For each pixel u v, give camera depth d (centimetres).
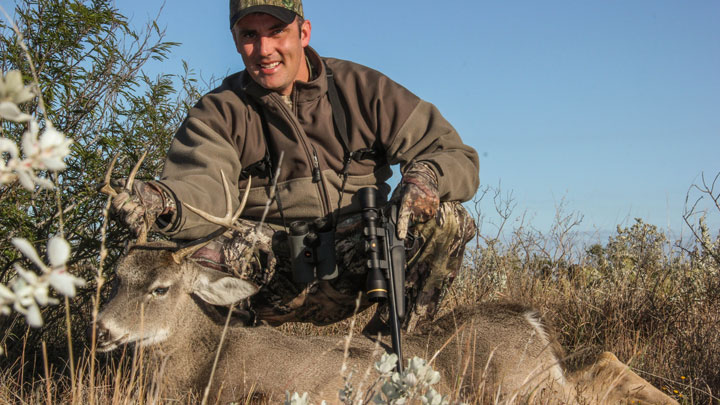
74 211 497
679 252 662
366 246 377
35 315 103
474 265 667
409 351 415
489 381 413
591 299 611
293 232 421
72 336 498
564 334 559
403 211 393
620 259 681
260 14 429
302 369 388
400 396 217
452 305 594
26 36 498
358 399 268
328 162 454
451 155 450
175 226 402
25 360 479
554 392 402
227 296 403
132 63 558
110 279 510
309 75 468
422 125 463
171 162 447
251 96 455
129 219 384
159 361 403
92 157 493
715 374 454
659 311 567
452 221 446
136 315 391
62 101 509
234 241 442
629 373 424
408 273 450
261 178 460
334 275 427
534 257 688
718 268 593
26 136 105
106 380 383
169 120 580
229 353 405
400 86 471
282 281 457
